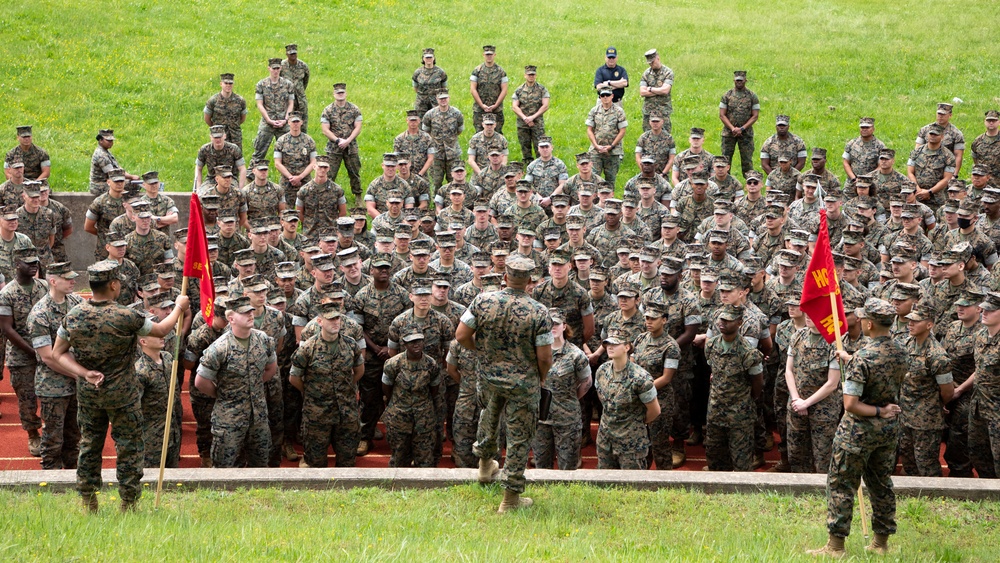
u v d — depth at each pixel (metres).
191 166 24.86
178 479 10.85
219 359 11.91
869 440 8.99
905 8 39.53
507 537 9.30
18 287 13.53
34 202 17.67
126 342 9.17
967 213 16.66
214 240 15.67
